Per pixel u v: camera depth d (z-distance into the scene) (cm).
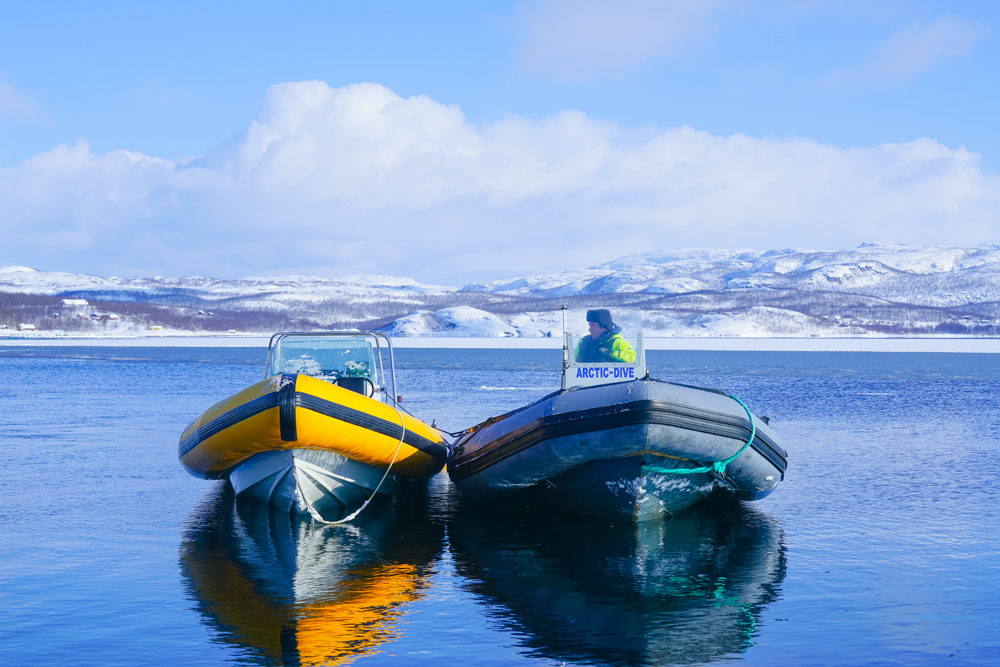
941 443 1708
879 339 17475
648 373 1016
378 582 794
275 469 1043
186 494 1212
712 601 734
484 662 600
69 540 944
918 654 614
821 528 1005
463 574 823
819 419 2183
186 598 742
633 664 596
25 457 1527
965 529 990
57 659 604
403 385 3584
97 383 3744
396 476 1188
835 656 611
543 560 873
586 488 1016
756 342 14138
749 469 1019
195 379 4097
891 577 801
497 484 1070
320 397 977
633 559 877
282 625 675
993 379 4112
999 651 619
